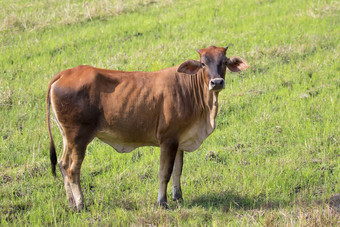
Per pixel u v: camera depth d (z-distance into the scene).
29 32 49.44
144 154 29.05
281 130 30.92
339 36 45.22
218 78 20.95
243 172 25.77
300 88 36.25
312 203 22.62
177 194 24.06
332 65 39.28
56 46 45.69
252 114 33.28
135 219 21.59
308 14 50.84
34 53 44.34
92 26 51.28
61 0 59.50
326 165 26.70
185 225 20.89
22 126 32.16
